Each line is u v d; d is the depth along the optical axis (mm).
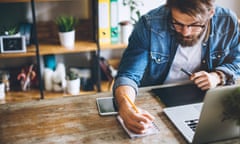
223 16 1404
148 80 1502
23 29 2217
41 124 1107
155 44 1392
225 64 1457
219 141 1024
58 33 2213
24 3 2262
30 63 2420
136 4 2389
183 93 1303
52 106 1220
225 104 940
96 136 1041
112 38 2248
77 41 2266
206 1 1097
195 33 1244
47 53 2092
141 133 1039
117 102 1175
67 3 2342
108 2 2154
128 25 2223
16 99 2186
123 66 1344
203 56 1450
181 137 1036
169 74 1492
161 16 1368
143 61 1370
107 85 2367
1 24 2270
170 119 1121
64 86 2291
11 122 1119
